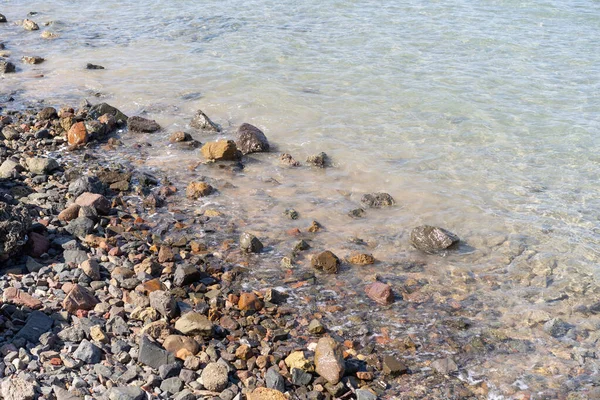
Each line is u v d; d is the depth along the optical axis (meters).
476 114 15.55
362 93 16.91
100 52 20.94
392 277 9.47
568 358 7.78
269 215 11.20
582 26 22.28
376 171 12.92
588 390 7.21
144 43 21.83
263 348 7.66
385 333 8.20
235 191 12.04
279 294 8.91
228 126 15.14
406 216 11.30
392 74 18.17
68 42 22.20
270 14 24.67
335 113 15.72
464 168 13.02
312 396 6.86
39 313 7.60
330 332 8.16
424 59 19.34
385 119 15.37
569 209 11.42
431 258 10.04
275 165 13.20
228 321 8.16
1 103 16.30
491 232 10.74
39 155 13.18
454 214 11.34
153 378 6.72
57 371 6.60
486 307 8.78
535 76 17.91
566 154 13.51
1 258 8.81
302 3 26.06
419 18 23.53
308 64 19.16
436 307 8.77
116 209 11.06
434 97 16.55
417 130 14.77
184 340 7.43
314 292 9.02
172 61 19.83
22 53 20.98
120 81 18.12
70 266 8.96
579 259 9.94
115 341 7.34
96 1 28.53
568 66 18.67
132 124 14.79
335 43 21.00
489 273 9.61
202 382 6.79
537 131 14.61
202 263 9.62
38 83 17.98
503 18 23.30
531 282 9.38
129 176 12.20
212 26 23.41
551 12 23.88
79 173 12.12
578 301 8.92
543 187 12.21
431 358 7.75
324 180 12.60
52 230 9.94
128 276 8.92
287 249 10.14
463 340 8.09
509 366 7.62
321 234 10.65
